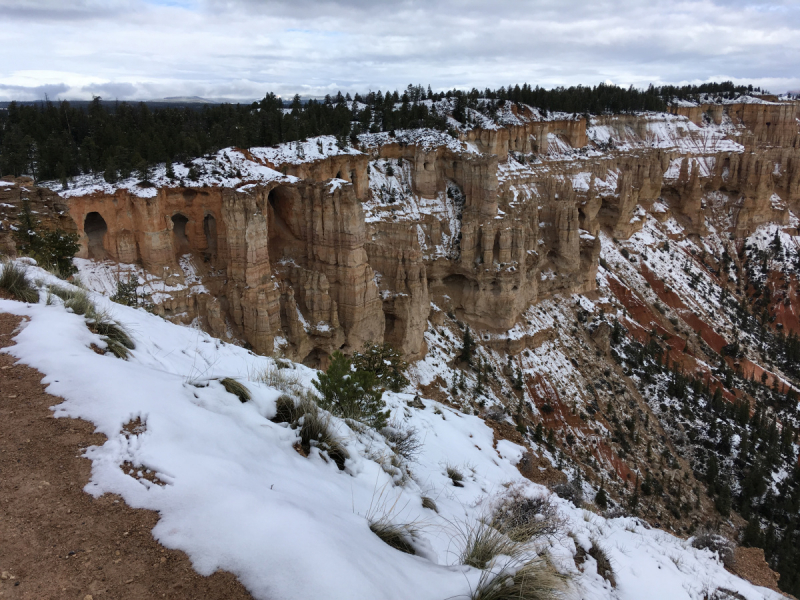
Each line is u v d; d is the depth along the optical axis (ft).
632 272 363.56
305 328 158.61
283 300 156.25
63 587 18.06
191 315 141.18
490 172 228.02
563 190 296.51
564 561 47.96
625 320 310.86
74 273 110.83
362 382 55.98
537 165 347.56
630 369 273.13
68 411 27.89
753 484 215.31
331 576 19.53
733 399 293.02
